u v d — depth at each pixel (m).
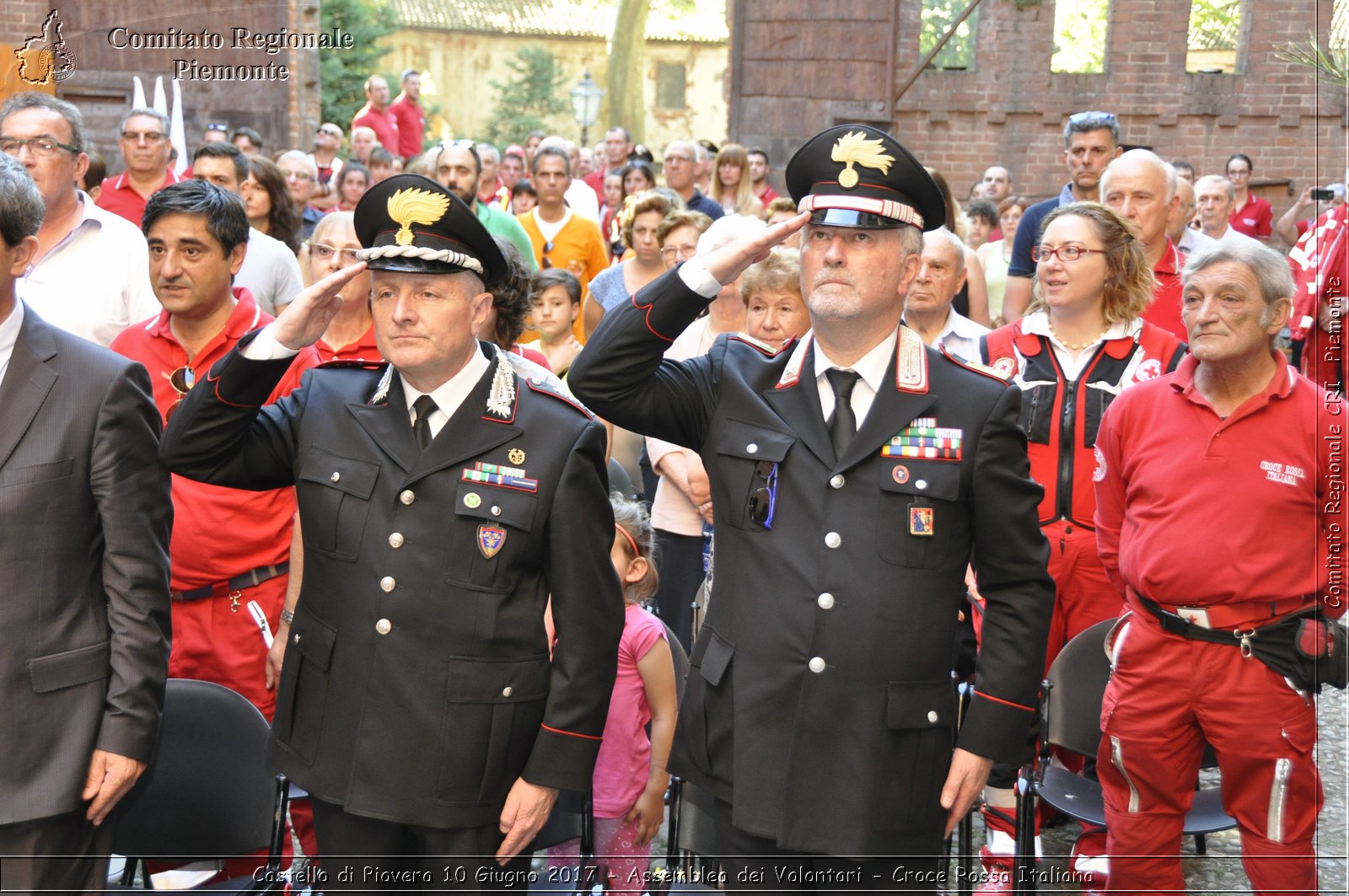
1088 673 5.11
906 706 3.48
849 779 3.48
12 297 3.73
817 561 3.53
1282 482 4.45
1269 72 19.08
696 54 61.09
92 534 3.83
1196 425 4.61
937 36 19.88
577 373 3.64
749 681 3.56
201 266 4.90
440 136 57.72
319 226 5.59
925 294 6.33
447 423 3.68
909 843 3.53
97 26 19.45
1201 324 4.47
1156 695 4.61
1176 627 4.55
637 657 4.93
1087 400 5.59
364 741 3.56
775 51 20.20
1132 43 19.41
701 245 5.87
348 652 3.60
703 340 6.61
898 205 3.48
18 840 3.68
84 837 3.87
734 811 3.55
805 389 3.68
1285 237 14.27
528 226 11.32
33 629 3.68
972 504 3.60
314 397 3.82
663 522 6.59
